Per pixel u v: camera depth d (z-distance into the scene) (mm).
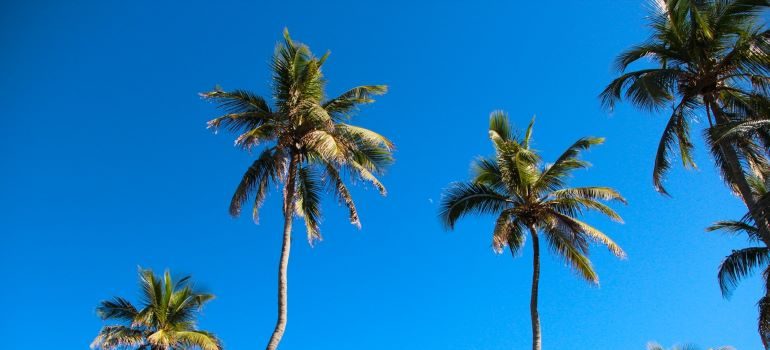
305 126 21000
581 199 23516
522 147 24109
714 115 19391
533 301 22938
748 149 20094
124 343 28188
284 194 20953
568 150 23562
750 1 18812
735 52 18797
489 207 24188
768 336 21938
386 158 21672
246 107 21547
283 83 21547
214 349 27984
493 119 25484
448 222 24281
